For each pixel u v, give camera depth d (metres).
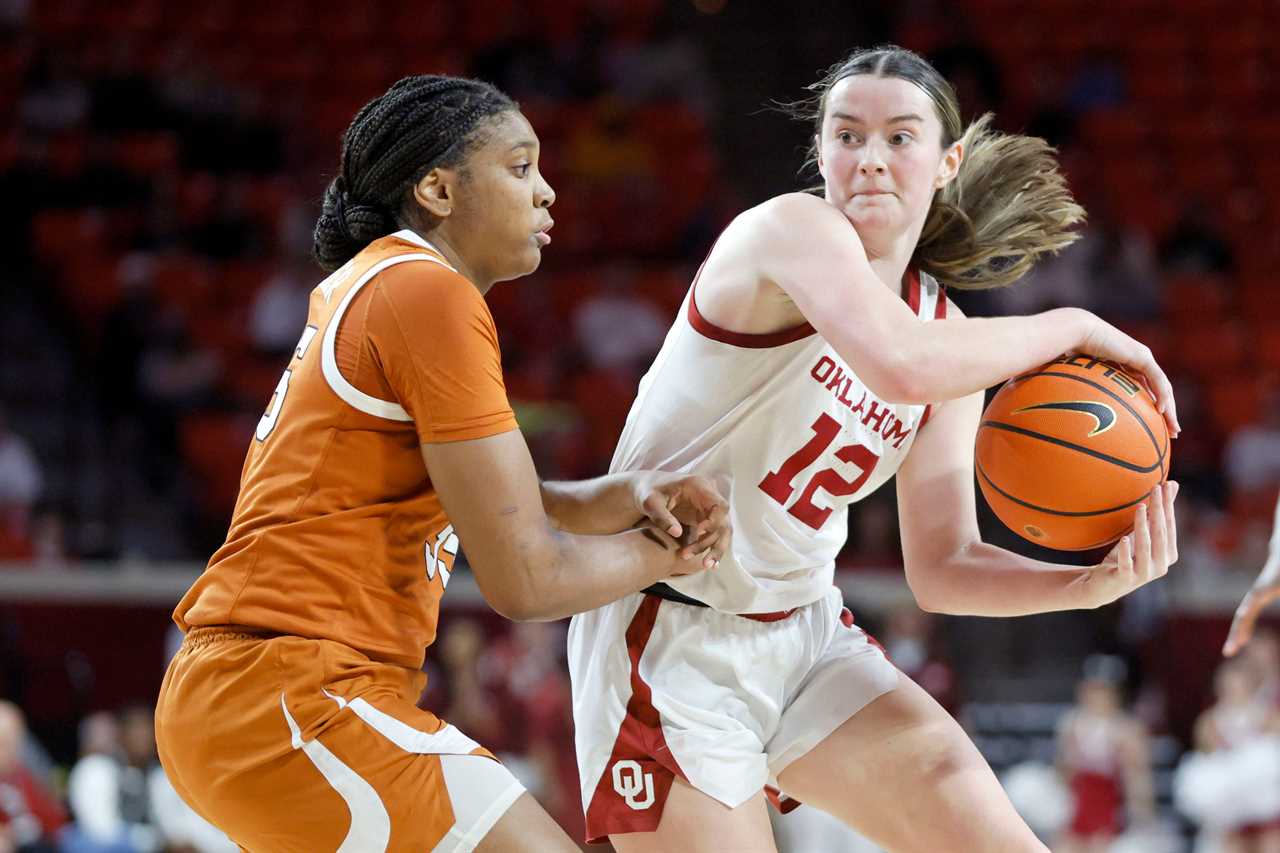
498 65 18.00
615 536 3.44
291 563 3.25
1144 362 3.54
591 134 17.38
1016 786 10.80
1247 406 14.56
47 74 16.45
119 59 16.97
